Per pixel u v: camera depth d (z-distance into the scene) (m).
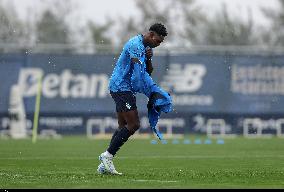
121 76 34.03
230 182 30.23
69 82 93.12
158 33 34.16
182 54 93.50
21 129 91.81
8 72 92.25
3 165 41.62
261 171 36.66
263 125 93.44
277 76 93.75
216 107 93.25
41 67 92.88
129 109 33.97
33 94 92.44
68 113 92.75
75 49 99.00
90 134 92.94
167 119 92.62
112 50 95.50
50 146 65.81
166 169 38.81
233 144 70.56
